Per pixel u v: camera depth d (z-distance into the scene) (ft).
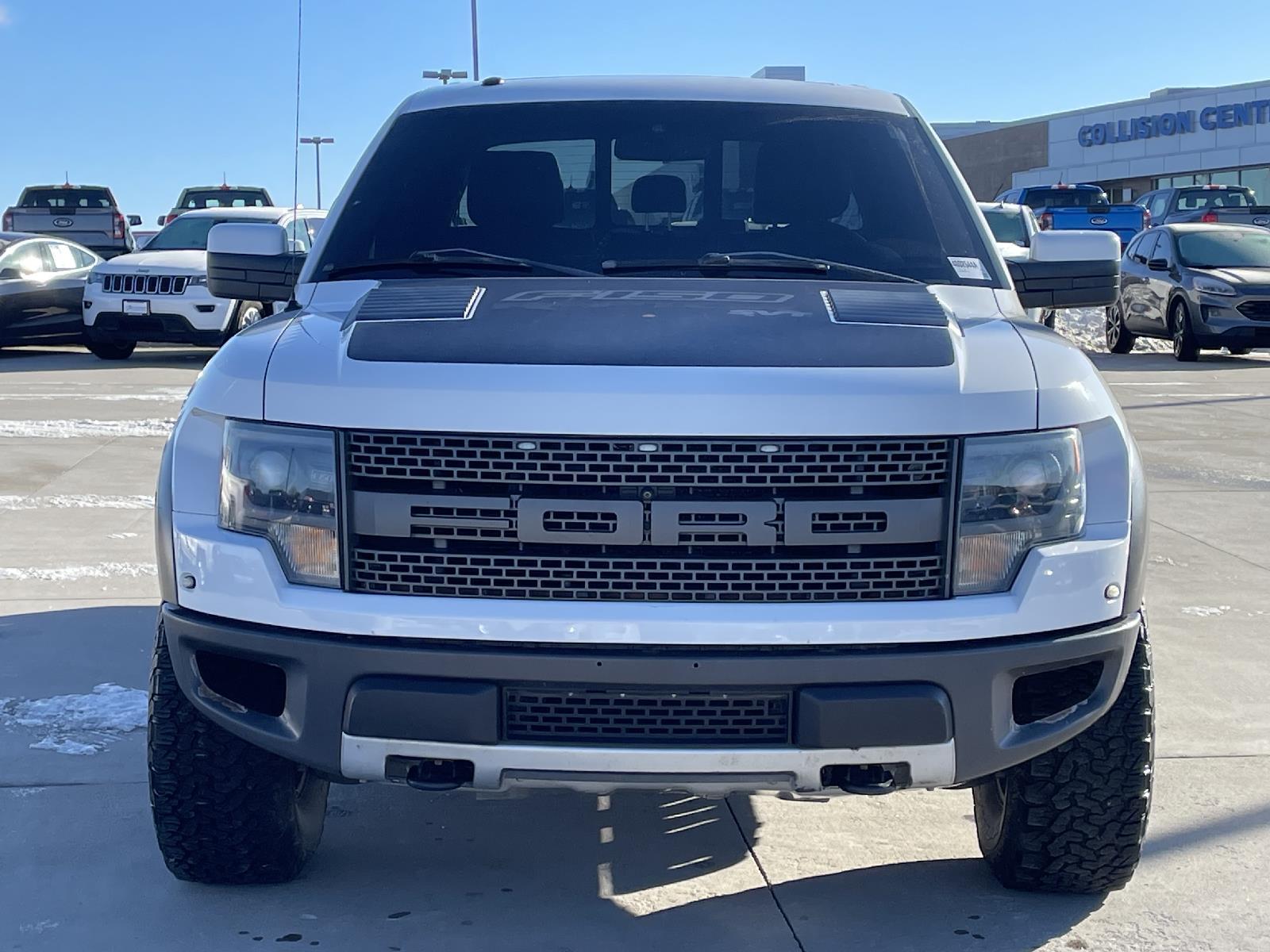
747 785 9.49
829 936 10.71
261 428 9.81
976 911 11.16
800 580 9.39
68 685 16.38
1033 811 10.70
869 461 9.39
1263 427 39.45
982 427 9.53
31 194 91.09
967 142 178.81
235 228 13.99
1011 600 9.56
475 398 9.34
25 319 56.13
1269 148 131.23
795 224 13.16
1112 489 10.00
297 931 10.68
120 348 56.18
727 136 13.83
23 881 11.44
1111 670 10.02
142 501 27.32
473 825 12.91
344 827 12.80
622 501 9.25
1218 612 20.39
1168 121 142.61
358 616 9.40
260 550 9.70
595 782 9.46
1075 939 10.67
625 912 11.12
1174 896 11.44
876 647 9.39
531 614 9.28
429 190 13.53
